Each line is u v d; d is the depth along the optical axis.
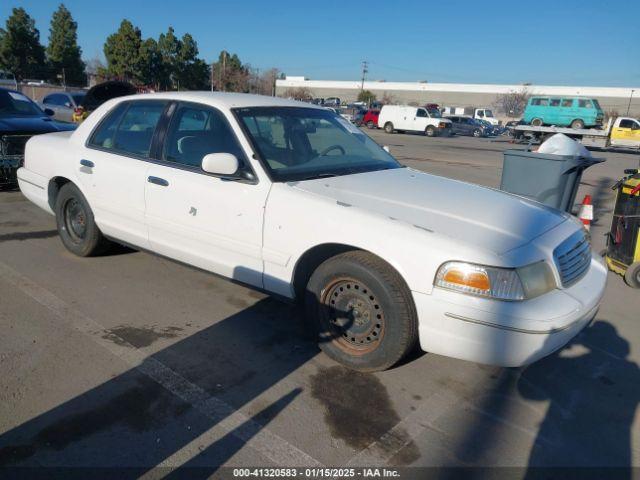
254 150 3.60
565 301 2.91
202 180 3.77
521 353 2.77
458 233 2.93
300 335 3.74
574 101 29.83
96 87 14.60
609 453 2.69
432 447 2.67
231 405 2.91
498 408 3.03
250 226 3.52
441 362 3.48
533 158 5.54
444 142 27.81
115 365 3.24
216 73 60.34
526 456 2.64
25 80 53.66
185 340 3.60
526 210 3.46
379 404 2.99
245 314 4.03
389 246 2.96
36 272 4.68
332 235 3.15
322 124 4.34
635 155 25.55
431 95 84.94
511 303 2.75
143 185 4.12
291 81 93.38
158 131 4.17
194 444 2.59
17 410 2.77
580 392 3.24
